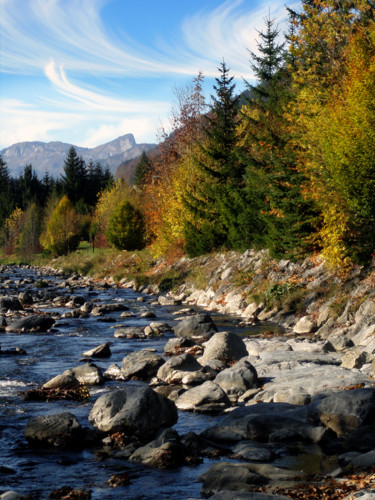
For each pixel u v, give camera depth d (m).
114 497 6.32
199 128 44.59
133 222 57.69
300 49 22.05
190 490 6.48
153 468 7.25
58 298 30.03
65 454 7.87
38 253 88.38
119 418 8.48
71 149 113.44
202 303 27.45
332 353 13.95
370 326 15.74
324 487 6.02
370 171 16.69
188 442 7.92
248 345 15.23
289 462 7.20
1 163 122.56
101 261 51.81
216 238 33.28
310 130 20.23
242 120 35.41
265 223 27.16
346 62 20.09
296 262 23.12
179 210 37.91
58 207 81.44
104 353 15.37
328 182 18.75
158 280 35.16
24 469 7.29
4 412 9.97
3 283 43.88
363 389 8.30
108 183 108.06
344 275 19.53
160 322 20.81
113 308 25.67
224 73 35.44
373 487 5.79
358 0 20.61
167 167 44.50
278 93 28.88
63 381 11.54
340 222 18.69
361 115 16.72
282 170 22.30
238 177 33.00
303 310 19.97
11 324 20.05
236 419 8.92
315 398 9.38
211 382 10.63
